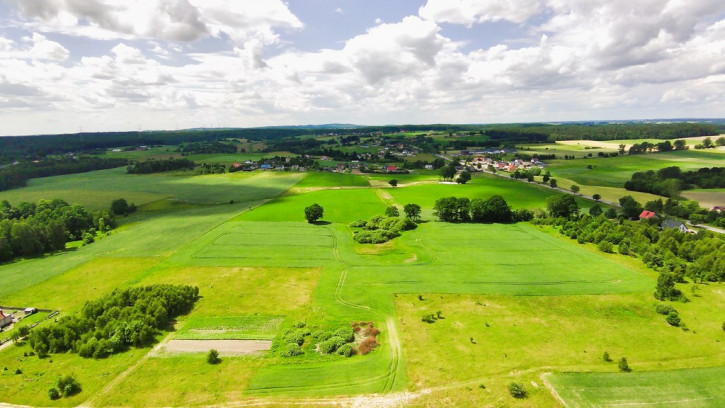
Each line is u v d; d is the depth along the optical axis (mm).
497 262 86375
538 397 44500
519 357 51844
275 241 103312
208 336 58781
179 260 89750
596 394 44812
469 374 48625
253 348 55719
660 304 64812
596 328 59062
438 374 48750
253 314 65188
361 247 98688
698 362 50594
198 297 71438
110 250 98438
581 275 78750
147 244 102375
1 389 47500
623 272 80188
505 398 44375
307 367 50906
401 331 58875
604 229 100812
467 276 78812
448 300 68688
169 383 48250
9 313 67188
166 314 62688
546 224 118938
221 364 52000
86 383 48562
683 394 44656
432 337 57094
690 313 63188
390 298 69812
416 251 94312
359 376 48844
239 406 44219
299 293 72688
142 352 55031
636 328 59062
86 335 56719
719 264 76312
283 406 44094
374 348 54906
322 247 98500
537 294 70312
